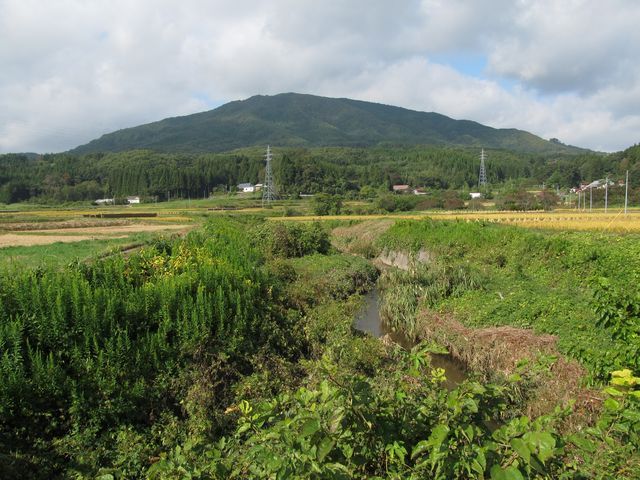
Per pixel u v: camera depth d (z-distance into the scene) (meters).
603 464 4.23
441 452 3.60
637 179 76.50
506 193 90.31
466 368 14.02
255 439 4.28
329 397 4.00
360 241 44.78
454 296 18.91
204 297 12.69
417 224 36.28
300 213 79.62
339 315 15.64
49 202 108.81
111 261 15.39
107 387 9.30
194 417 9.62
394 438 4.11
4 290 10.98
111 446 8.74
